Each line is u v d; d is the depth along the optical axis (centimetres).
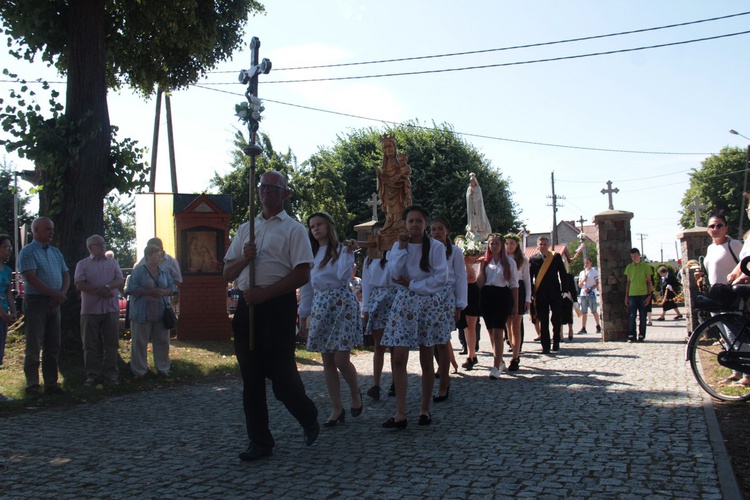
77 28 1046
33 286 748
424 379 571
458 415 605
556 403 642
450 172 3919
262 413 478
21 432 576
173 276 977
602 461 436
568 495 374
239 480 421
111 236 5572
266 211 493
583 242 1648
